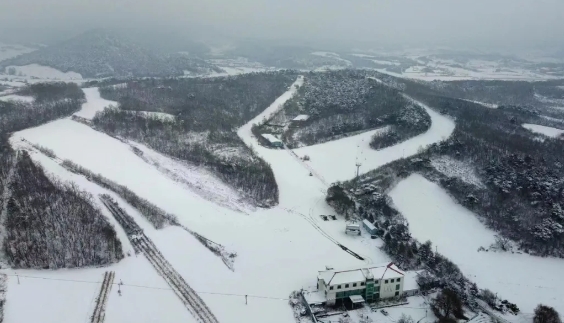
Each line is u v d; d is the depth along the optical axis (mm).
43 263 109500
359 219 152750
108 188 156375
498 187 169500
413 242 136250
